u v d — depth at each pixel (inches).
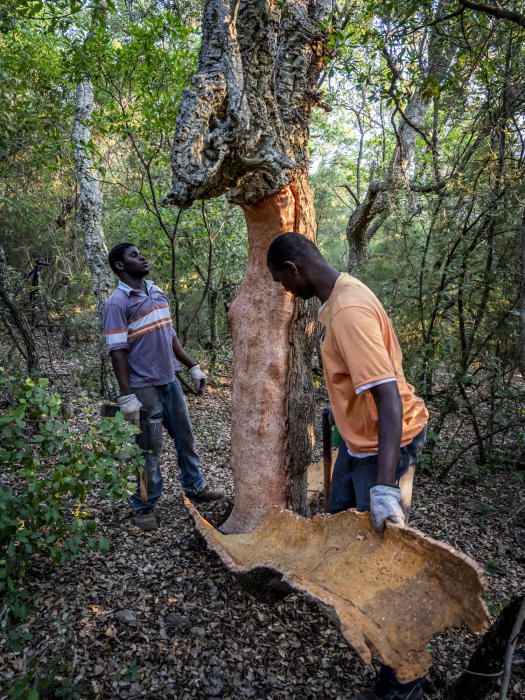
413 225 205.3
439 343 182.7
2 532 88.8
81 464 97.7
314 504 137.9
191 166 77.2
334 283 80.7
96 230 253.3
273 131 92.8
